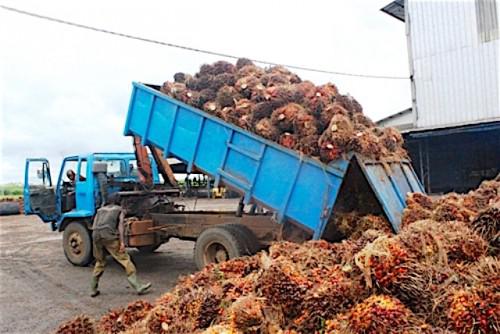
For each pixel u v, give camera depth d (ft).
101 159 27.02
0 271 27.04
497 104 37.42
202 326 7.80
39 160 30.91
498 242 8.46
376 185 16.67
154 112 23.34
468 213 12.02
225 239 20.54
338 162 16.90
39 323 16.58
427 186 39.70
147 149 26.13
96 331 9.76
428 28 41.16
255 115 19.40
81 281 23.29
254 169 19.16
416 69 41.86
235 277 10.02
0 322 16.79
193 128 21.49
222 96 20.84
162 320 8.08
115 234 20.45
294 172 17.95
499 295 6.10
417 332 5.74
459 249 7.76
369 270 6.82
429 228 8.43
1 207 77.82
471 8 38.70
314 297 7.01
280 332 6.86
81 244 26.96
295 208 17.94
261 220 20.85
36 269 27.14
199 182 27.20
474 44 38.55
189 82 22.71
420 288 6.55
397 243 7.47
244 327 6.94
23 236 46.11
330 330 6.40
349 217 17.42
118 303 18.99
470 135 37.83
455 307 6.10
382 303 6.30
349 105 19.42
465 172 38.68
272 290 7.30
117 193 25.12
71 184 28.66
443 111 40.24
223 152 20.26
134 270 20.66
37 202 29.89
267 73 22.02
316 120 18.15
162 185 27.73
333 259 9.39
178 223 24.56
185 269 25.38
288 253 10.35
